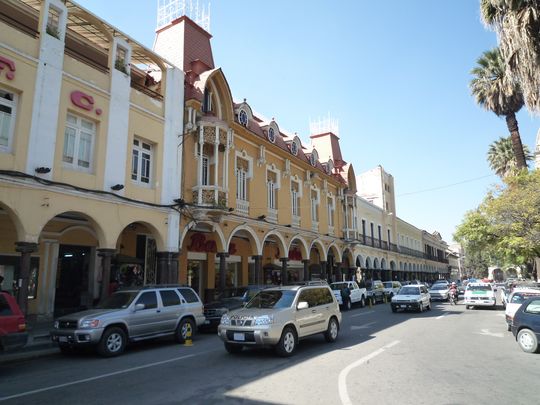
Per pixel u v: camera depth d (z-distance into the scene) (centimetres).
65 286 1786
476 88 2769
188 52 2220
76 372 879
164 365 934
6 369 924
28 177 1260
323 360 960
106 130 1565
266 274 2964
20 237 1245
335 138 3994
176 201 1831
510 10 1507
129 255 1947
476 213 2653
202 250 2198
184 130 1953
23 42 1309
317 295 1225
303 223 2994
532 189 2233
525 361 949
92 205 1477
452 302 3050
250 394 677
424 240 7531
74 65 1473
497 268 9844
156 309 1216
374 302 3153
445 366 891
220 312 1593
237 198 2312
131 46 1761
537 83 1557
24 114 1284
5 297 897
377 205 5344
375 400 638
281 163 2780
